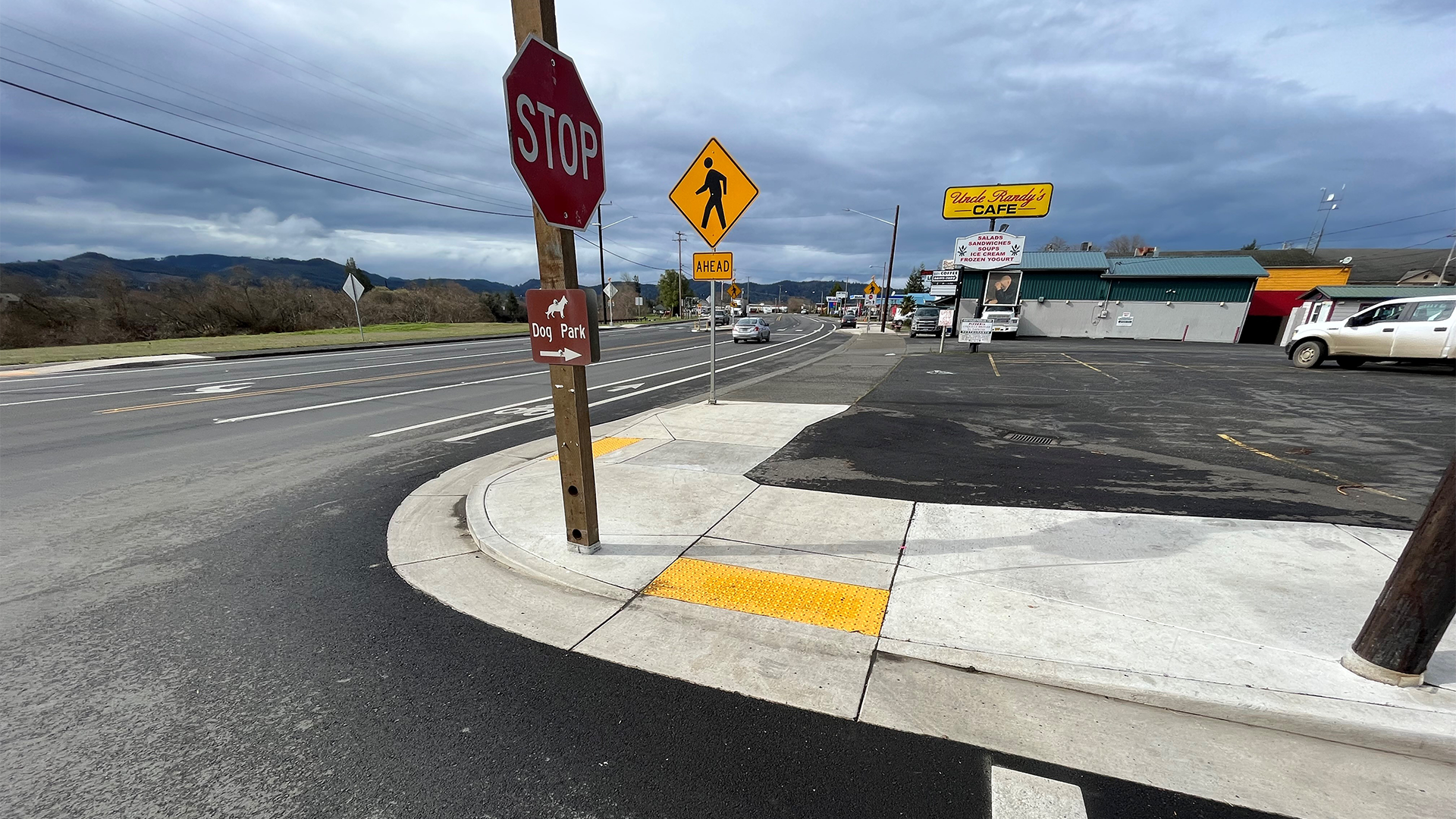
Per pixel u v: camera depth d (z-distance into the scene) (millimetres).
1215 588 3240
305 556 4074
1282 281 29672
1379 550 3701
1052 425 7828
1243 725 2340
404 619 3230
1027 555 3689
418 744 2291
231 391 11992
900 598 3223
